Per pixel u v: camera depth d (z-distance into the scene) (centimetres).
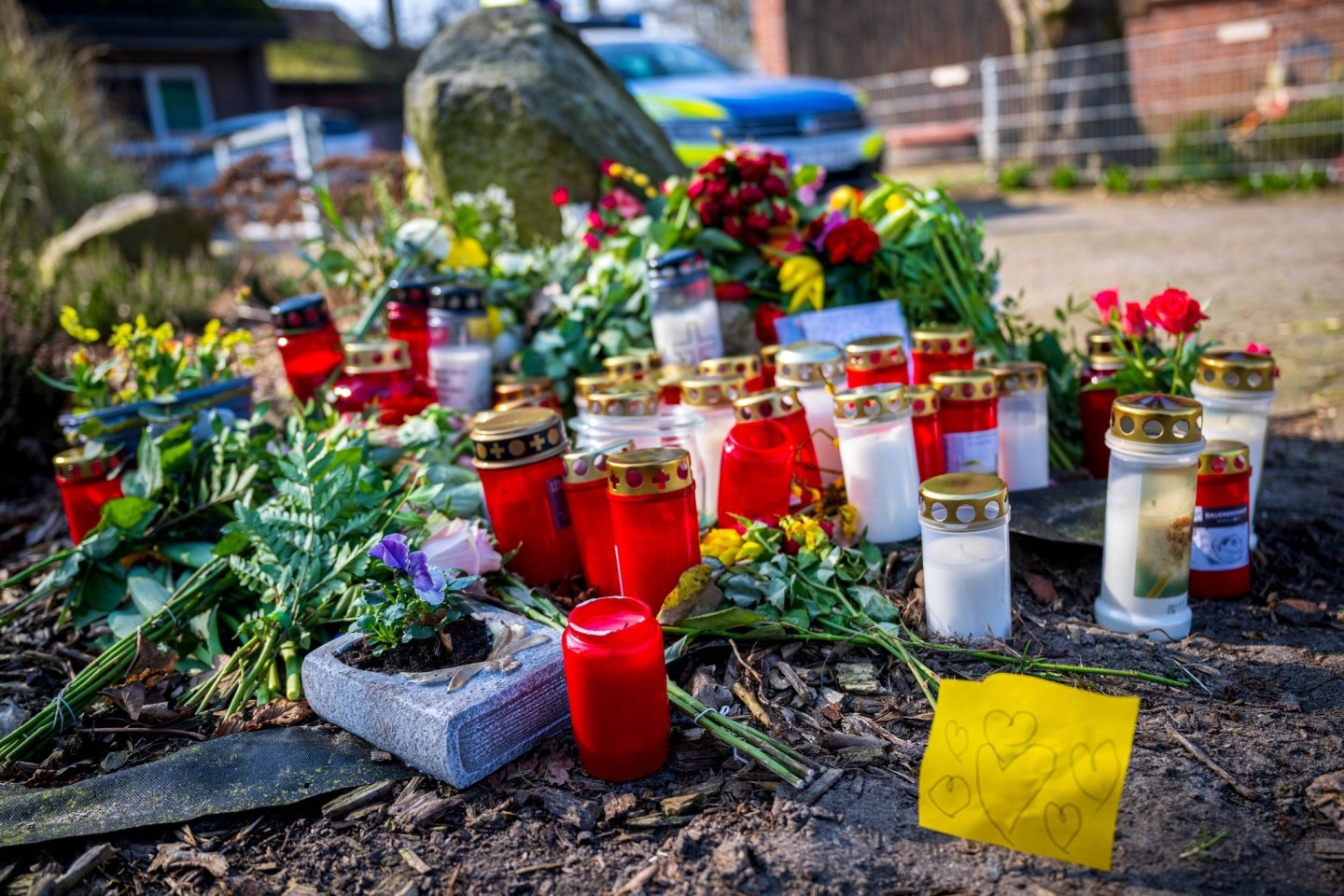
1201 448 205
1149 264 701
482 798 182
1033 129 1225
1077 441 322
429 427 271
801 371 257
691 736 194
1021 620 222
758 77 890
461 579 209
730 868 160
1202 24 1306
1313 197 978
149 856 176
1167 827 164
